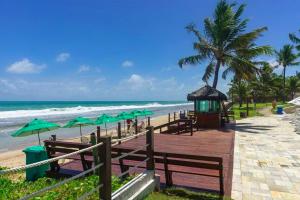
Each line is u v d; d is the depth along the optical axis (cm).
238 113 4081
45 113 6744
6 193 739
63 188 750
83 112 7269
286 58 6894
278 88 7244
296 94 8025
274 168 1044
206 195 742
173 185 818
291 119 3020
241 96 5372
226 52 2745
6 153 1961
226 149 1345
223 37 2683
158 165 1006
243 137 1800
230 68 2845
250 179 909
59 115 6016
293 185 855
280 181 892
